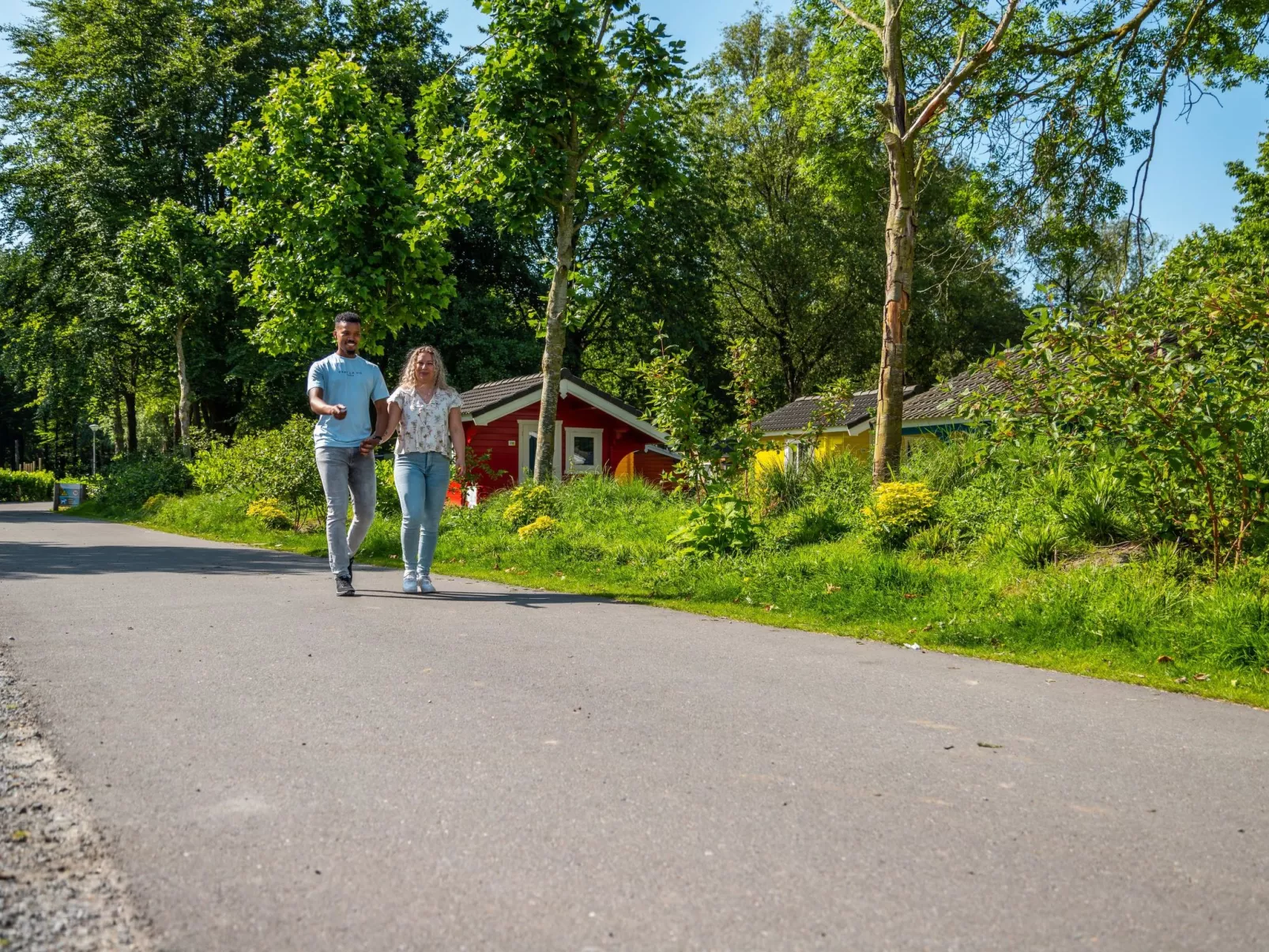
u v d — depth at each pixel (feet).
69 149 103.96
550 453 48.42
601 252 117.91
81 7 107.45
